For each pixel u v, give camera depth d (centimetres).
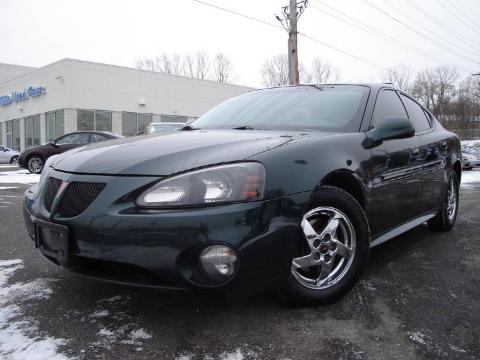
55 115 2323
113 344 201
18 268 307
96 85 2309
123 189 206
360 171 260
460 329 219
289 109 318
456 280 290
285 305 241
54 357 190
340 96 319
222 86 2956
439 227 425
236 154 217
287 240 209
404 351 197
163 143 247
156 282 205
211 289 199
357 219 251
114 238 201
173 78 2662
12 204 591
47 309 238
